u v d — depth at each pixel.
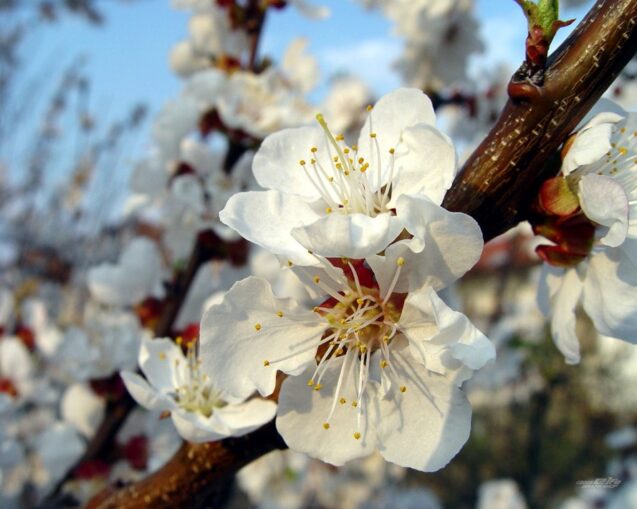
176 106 0.18
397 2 0.26
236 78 0.19
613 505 0.33
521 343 0.39
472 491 0.53
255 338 0.09
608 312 0.10
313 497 0.39
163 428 0.17
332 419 0.09
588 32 0.09
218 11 0.21
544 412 0.44
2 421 0.21
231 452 0.10
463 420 0.08
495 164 0.09
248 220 0.08
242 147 0.18
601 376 0.50
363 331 0.09
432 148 0.09
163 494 0.10
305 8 0.20
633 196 0.10
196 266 0.18
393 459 0.09
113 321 0.18
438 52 0.25
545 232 0.09
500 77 0.28
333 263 0.09
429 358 0.08
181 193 0.18
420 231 0.08
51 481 0.19
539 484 0.50
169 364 0.11
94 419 0.17
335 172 0.09
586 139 0.09
